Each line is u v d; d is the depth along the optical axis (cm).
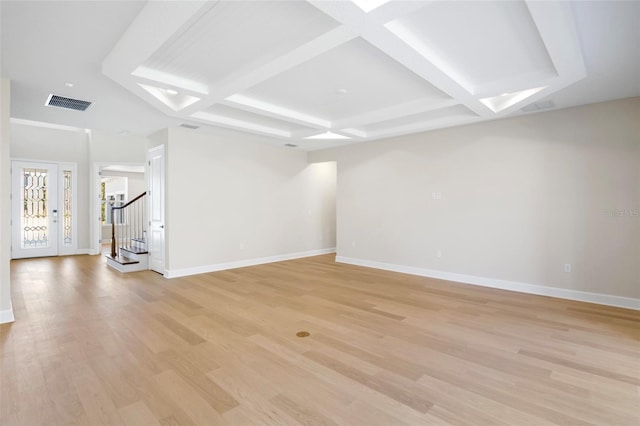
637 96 394
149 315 375
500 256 494
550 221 452
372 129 591
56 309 395
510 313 382
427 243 576
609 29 251
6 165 347
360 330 332
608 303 412
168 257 559
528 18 242
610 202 411
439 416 199
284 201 738
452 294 462
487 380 239
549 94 376
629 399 215
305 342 304
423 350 287
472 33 263
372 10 210
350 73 340
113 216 689
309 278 561
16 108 440
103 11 231
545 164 454
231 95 369
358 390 226
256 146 681
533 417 197
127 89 361
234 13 233
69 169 828
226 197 632
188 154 575
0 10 226
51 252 805
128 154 880
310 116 491
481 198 511
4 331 326
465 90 353
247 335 320
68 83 355
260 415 200
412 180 594
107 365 260
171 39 266
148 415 199
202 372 250
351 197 693
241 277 566
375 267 653
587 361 266
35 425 190
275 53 282
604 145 413
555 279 449
